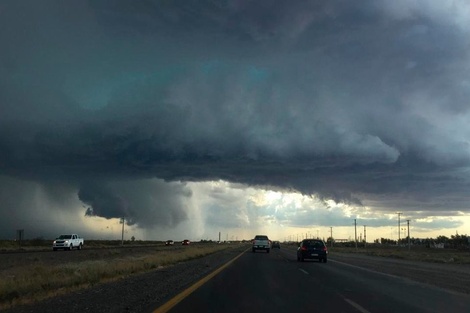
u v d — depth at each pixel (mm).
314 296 16484
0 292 15984
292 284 20797
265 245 67438
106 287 19000
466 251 110562
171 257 42781
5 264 33906
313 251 41000
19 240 94375
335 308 13672
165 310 12891
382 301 15383
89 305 13805
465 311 13477
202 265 34188
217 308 13445
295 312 12898
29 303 14172
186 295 16281
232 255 54156
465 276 28812
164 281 21750
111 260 38969
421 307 14156
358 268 33594
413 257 63656
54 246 66562
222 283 20859
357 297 16312
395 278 25219
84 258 43688
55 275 21859
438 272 31859
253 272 27656
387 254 73500
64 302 14391
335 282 22047
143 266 31000
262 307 13734
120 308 13273
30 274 22344
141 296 16016
